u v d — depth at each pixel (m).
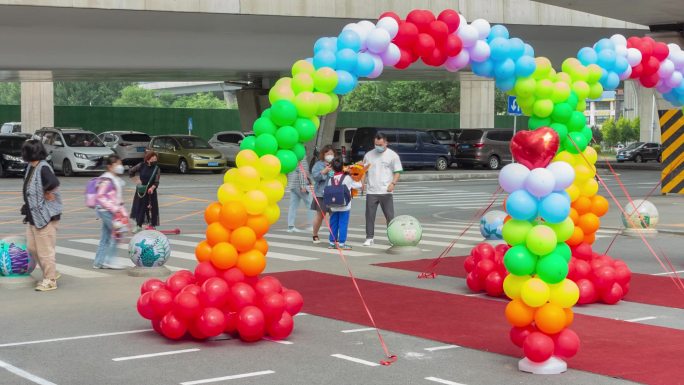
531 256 7.83
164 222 21.67
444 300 11.47
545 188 7.80
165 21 31.00
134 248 13.29
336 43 9.67
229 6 30.86
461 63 10.24
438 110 87.38
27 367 8.04
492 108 60.81
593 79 11.14
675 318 10.38
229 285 9.14
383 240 18.09
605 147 84.88
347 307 10.95
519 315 7.89
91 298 11.47
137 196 18.89
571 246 11.57
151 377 7.70
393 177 16.70
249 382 7.53
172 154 42.75
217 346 8.91
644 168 50.56
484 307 10.98
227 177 9.31
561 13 37.69
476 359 8.37
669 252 16.28
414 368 8.02
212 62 35.97
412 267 14.36
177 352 8.64
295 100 9.34
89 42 31.72
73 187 32.94
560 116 10.94
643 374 7.77
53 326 9.80
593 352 8.61
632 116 101.56
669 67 11.70
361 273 13.71
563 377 7.70
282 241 17.89
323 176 17.31
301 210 25.14
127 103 119.38
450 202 28.14
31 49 31.30
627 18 31.66
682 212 23.92
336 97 9.70
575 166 11.34
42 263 11.98
